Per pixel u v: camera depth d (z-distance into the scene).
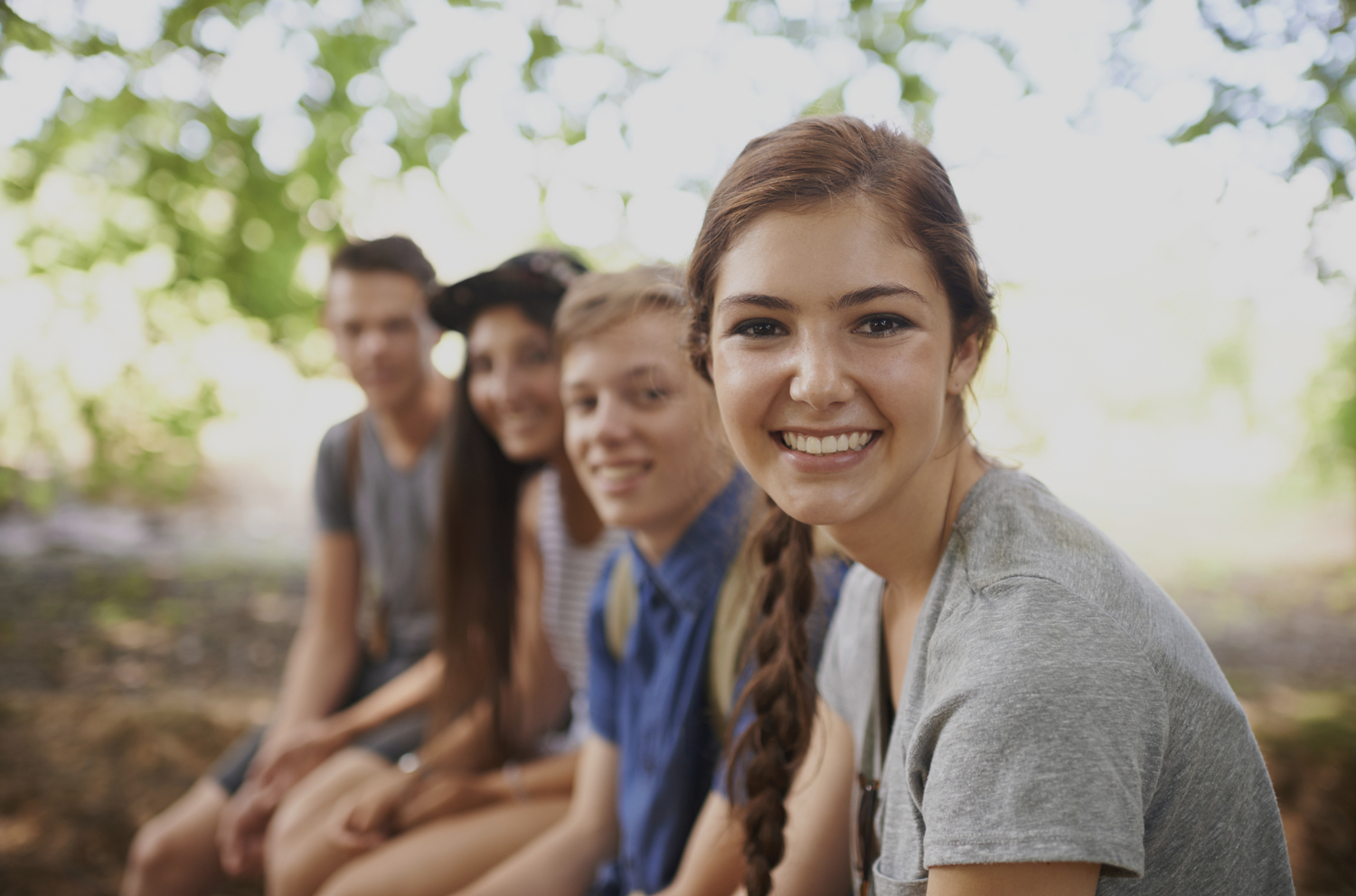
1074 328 9.20
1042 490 0.93
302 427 10.01
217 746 3.46
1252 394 10.43
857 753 1.11
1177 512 9.30
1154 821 0.84
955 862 0.77
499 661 2.11
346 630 2.64
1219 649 4.84
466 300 1.97
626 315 1.43
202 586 6.16
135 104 4.05
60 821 2.88
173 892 2.19
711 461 1.42
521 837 1.83
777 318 0.88
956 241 0.89
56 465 6.61
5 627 5.04
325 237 4.51
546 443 1.97
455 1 4.25
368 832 1.91
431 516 2.48
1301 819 2.69
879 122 0.96
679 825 1.45
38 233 4.59
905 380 0.86
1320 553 7.46
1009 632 0.80
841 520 0.89
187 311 4.77
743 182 0.90
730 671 1.37
